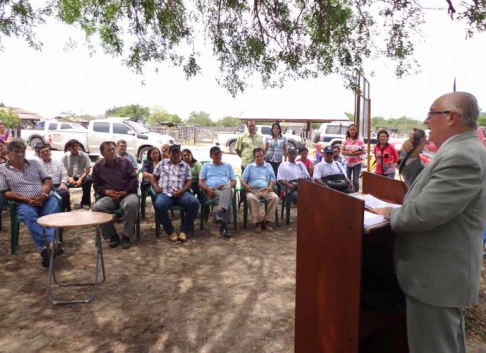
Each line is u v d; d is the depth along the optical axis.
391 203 2.16
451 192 1.56
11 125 29.42
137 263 4.27
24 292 3.52
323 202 1.88
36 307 3.25
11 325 2.96
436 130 1.74
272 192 5.70
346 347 1.79
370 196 2.27
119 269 4.09
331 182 5.52
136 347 2.70
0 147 6.06
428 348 1.73
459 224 1.64
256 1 5.03
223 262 4.35
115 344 2.73
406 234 1.78
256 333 2.91
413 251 1.73
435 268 1.67
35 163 4.52
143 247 4.80
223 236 5.29
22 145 4.38
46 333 2.86
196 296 3.50
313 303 2.00
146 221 6.02
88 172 6.80
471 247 1.66
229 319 3.11
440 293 1.66
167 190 5.16
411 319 1.78
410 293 1.74
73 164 6.79
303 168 6.21
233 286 3.73
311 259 1.99
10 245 4.77
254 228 5.78
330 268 1.87
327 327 1.91
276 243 5.07
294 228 5.81
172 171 5.21
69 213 3.67
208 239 5.18
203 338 2.83
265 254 4.63
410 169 1.95
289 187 5.93
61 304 3.30
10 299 3.38
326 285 1.90
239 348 2.72
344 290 1.79
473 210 1.63
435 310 1.69
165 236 5.27
